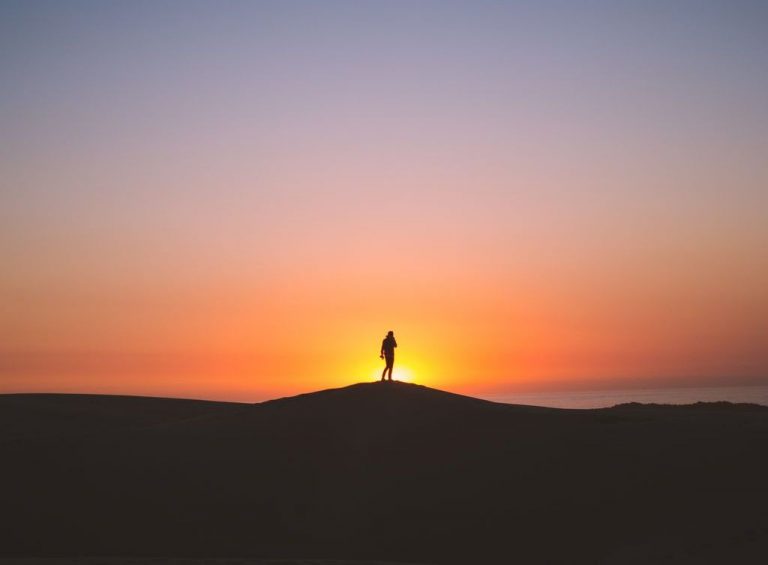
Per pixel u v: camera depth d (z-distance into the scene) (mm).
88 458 23359
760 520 16266
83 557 17547
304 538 19328
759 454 19391
